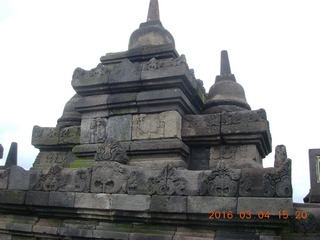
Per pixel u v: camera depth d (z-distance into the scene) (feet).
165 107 28.63
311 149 29.50
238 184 21.39
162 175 23.24
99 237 24.12
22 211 27.71
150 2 38.24
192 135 28.32
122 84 30.14
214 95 32.07
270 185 20.54
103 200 24.36
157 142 27.76
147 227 23.66
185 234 22.39
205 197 21.83
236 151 27.66
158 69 28.89
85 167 27.76
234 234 21.39
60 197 25.77
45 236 26.35
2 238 28.09
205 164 28.30
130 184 23.85
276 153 23.06
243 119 27.32
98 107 30.81
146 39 35.09
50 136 36.01
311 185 28.60
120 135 29.58
